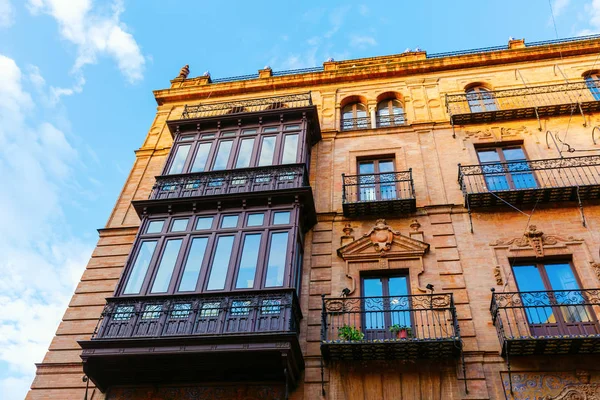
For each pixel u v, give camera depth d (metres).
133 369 11.60
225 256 13.06
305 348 11.92
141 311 11.90
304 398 11.16
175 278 12.70
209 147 16.92
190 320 11.52
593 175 14.16
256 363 11.04
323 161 17.00
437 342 10.80
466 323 11.73
